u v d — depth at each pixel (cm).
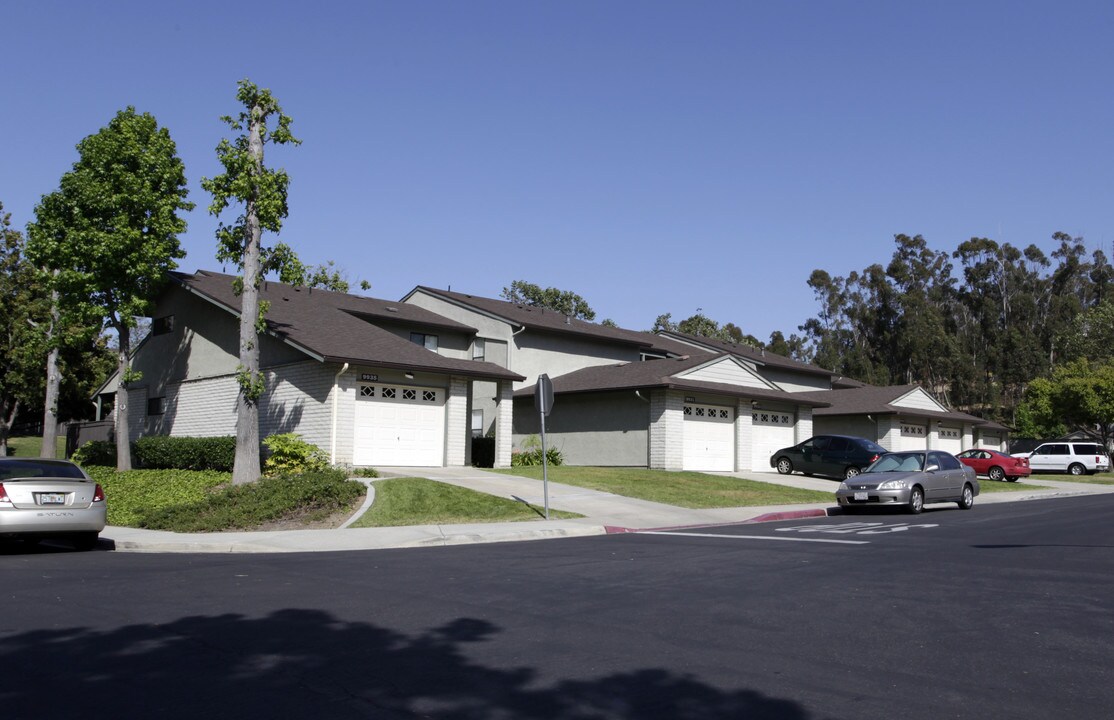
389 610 825
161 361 3152
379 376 2484
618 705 537
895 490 2034
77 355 4012
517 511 1789
